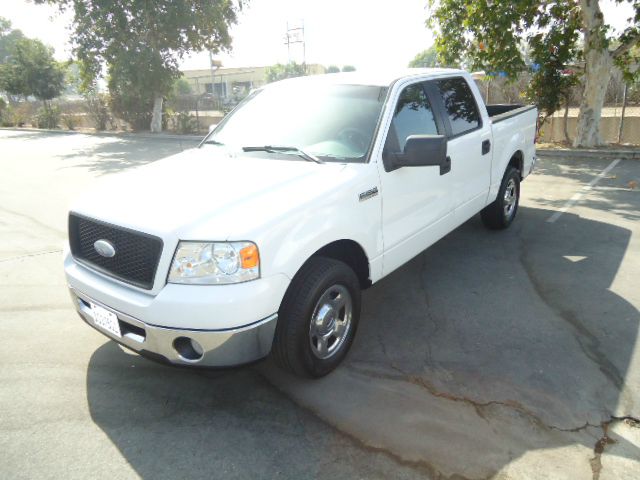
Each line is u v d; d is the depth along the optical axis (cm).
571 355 336
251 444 265
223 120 437
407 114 381
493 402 291
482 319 391
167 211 275
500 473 239
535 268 483
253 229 260
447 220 436
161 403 302
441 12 1182
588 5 1069
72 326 403
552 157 1104
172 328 257
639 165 967
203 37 2134
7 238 647
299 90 410
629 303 405
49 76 2975
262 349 270
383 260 354
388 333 375
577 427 268
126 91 2225
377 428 273
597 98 1130
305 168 324
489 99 1606
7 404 302
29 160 1448
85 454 261
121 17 1966
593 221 620
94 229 295
